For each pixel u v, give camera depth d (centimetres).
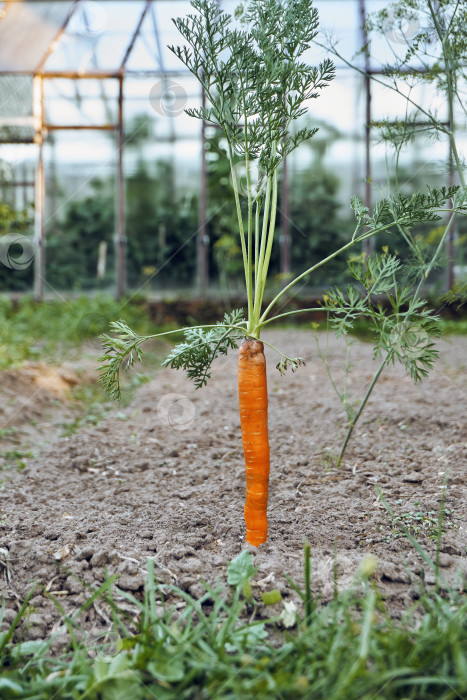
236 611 140
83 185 986
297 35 165
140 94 957
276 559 174
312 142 924
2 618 154
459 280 247
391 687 116
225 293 980
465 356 584
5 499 244
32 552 184
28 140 969
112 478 273
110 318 809
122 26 884
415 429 321
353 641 125
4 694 124
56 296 991
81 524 210
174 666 125
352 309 176
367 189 912
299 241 933
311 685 118
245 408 175
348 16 845
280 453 296
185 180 984
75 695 122
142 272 993
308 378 511
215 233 985
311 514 211
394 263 177
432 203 164
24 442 346
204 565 175
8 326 787
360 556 175
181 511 220
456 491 225
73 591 167
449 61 229
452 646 123
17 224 984
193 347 175
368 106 891
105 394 469
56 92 958
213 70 168
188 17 167
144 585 164
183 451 311
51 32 885
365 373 516
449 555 175
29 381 464
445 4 233
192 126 970
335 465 269
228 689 121
